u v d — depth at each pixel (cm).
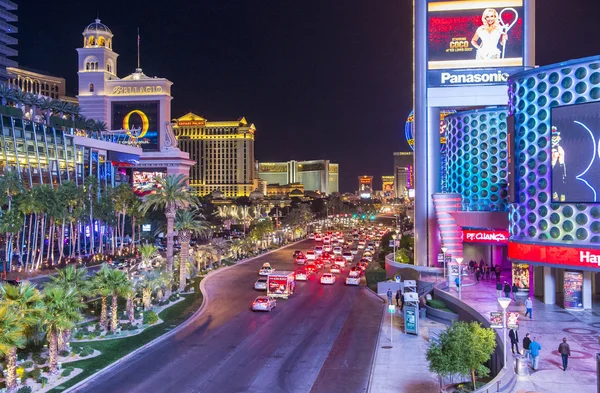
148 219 12575
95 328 4406
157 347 3966
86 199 9338
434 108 6844
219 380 3209
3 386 3048
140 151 14575
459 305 4588
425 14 6825
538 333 3656
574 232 4328
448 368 2675
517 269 5019
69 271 4025
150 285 5116
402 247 8894
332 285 7025
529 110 4628
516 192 4759
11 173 7919
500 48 6662
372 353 3800
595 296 4975
